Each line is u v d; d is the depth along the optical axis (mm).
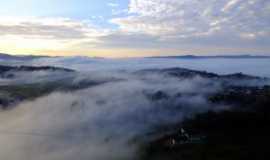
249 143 124375
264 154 110812
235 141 129750
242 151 116188
